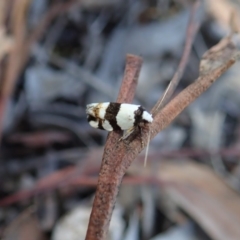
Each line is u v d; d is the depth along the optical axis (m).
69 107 0.39
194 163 0.36
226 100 0.43
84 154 0.37
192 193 0.33
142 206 0.33
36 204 0.33
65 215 0.33
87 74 0.41
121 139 0.13
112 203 0.12
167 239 0.31
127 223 0.33
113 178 0.13
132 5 0.47
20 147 0.37
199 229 0.32
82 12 0.46
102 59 0.43
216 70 0.15
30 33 0.39
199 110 0.42
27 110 0.38
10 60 0.36
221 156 0.39
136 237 0.32
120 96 0.15
